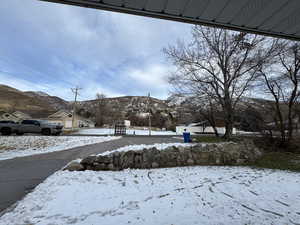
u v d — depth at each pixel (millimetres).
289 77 10250
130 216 2666
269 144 10766
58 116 32438
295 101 10102
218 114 14508
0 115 28688
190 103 13547
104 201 3184
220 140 11977
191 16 1961
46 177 4660
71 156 7543
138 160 5938
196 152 6707
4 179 4465
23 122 15414
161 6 1777
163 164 6160
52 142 11148
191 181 4488
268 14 1856
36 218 2551
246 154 7164
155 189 3861
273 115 11102
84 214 2701
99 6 1811
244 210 2977
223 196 3562
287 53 10016
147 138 15023
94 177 4637
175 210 2895
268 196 3629
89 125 43344
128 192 3652
